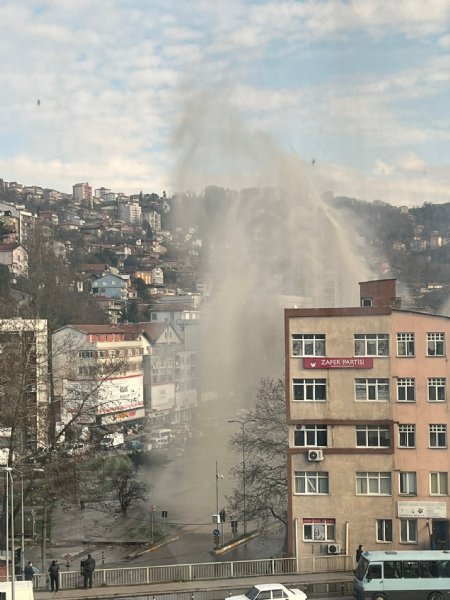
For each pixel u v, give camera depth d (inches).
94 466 2780.5
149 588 1984.5
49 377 2935.5
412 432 2273.6
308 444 2304.4
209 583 2026.3
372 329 2292.1
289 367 2317.9
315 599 1931.6
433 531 2249.0
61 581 2044.8
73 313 7475.4
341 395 2297.0
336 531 2269.9
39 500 3228.3
